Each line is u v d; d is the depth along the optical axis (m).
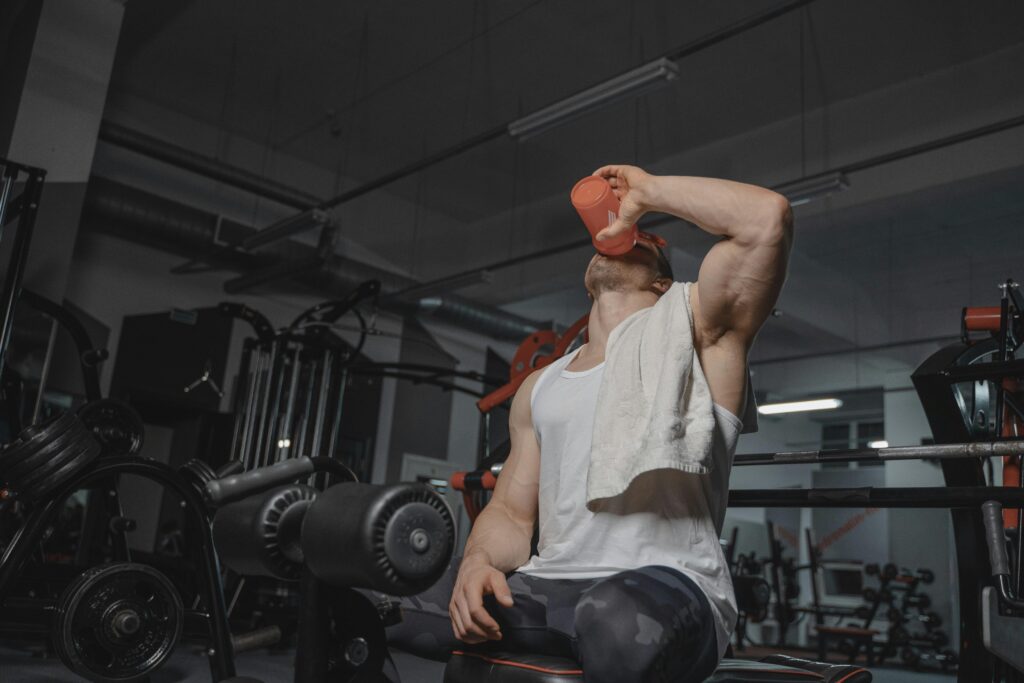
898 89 7.76
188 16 7.72
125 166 8.84
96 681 2.31
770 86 8.01
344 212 10.54
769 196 1.00
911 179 7.50
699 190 1.04
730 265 1.01
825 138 8.15
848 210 7.93
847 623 12.05
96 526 7.04
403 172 7.16
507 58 7.96
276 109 9.19
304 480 4.59
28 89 6.02
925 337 11.79
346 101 8.92
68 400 7.69
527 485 1.25
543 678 0.97
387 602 1.38
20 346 5.71
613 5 7.10
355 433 10.01
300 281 9.05
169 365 8.75
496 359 11.95
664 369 1.00
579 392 1.14
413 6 7.34
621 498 1.04
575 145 9.33
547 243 10.53
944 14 6.84
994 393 1.84
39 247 5.86
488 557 1.13
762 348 13.91
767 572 12.93
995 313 1.70
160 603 2.46
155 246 8.31
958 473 1.55
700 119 8.64
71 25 6.31
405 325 10.90
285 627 3.59
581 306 12.58
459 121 9.11
